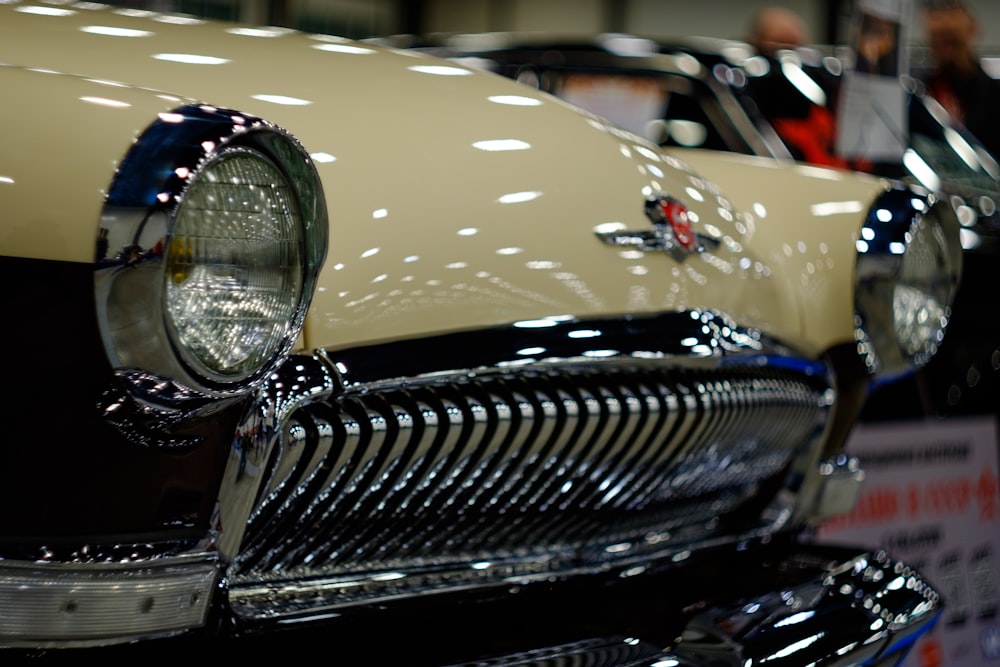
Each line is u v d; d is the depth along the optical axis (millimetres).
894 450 4961
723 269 2732
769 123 5320
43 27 2354
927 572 5098
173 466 1736
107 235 1577
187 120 1655
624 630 2395
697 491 2758
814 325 3027
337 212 2127
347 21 14523
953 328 5141
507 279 2279
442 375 2109
